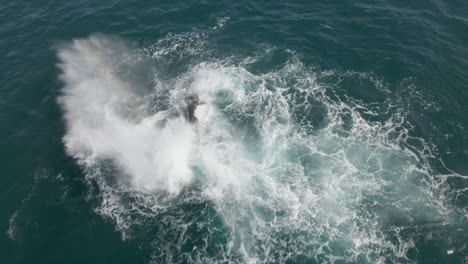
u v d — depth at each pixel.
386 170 39.53
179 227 35.19
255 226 35.25
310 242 34.12
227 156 41.12
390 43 52.09
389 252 33.44
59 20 59.41
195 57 52.31
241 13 58.00
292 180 38.94
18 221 35.75
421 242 34.03
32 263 32.81
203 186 38.50
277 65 50.38
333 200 37.28
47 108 46.94
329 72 49.12
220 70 50.28
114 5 61.28
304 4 59.03
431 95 46.22
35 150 42.12
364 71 49.09
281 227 35.19
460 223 35.38
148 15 58.91
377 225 35.34
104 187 38.53
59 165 40.53
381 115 44.50
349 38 53.09
